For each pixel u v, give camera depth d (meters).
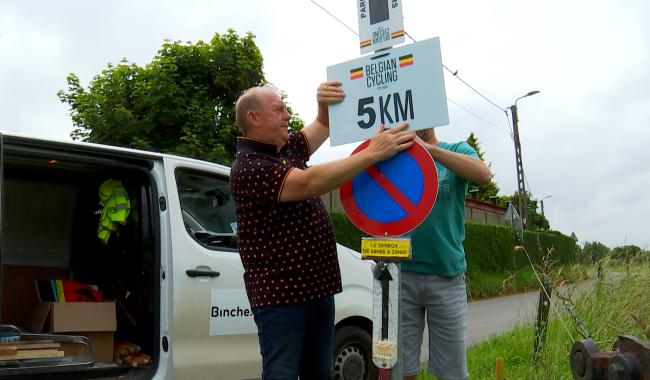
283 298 2.87
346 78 2.95
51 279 4.80
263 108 2.98
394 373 2.72
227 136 9.73
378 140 2.70
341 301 4.93
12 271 4.90
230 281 4.40
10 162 4.28
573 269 6.39
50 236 5.08
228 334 4.34
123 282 4.54
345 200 2.89
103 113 9.90
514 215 5.96
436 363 3.55
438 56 2.67
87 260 5.01
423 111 2.69
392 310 2.73
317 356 3.08
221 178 4.77
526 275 19.45
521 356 6.19
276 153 3.07
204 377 4.19
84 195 5.06
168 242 4.20
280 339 2.87
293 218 2.89
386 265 2.75
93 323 4.18
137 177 4.46
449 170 3.45
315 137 3.40
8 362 3.61
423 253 3.47
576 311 5.61
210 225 4.61
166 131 9.80
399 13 2.80
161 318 4.12
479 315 12.27
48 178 4.81
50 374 3.76
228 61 10.21
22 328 4.68
